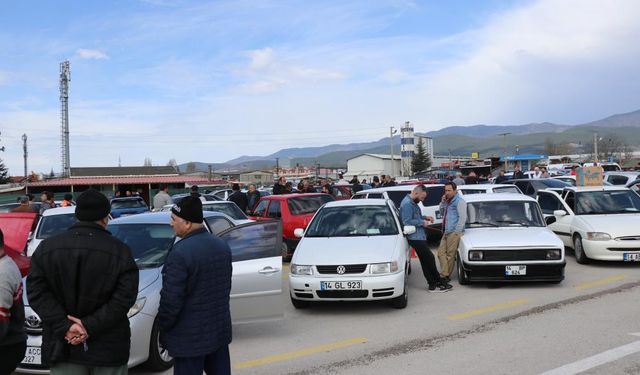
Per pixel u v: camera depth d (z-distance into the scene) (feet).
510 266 28.71
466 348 19.11
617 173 79.30
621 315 22.59
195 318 12.06
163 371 18.57
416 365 17.60
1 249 11.84
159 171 261.03
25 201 40.47
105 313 10.65
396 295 24.64
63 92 221.87
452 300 27.12
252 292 20.65
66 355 10.71
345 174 428.15
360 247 25.95
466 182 63.98
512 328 21.40
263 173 418.31
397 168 411.95
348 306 26.81
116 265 10.88
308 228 29.76
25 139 248.52
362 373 17.13
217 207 44.19
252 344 21.09
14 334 11.95
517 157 224.74
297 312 26.05
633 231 33.47
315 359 18.83
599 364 16.87
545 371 16.47
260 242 21.40
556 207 40.83
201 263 12.08
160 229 21.79
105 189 194.39
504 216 33.45
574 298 26.21
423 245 29.14
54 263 10.70
